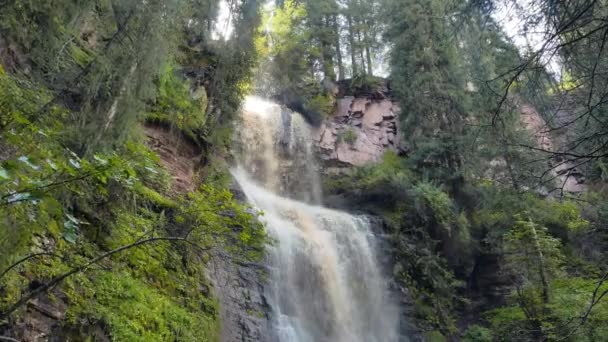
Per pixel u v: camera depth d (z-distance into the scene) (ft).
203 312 31.53
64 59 27.09
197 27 52.06
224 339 32.35
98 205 26.61
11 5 22.81
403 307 58.03
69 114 24.09
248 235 22.43
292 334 41.22
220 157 54.34
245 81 53.52
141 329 24.39
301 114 87.66
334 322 48.88
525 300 51.34
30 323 19.08
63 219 12.00
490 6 18.04
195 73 50.80
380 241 61.98
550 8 16.05
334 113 90.79
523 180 23.25
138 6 26.73
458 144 67.21
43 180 11.09
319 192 75.46
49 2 24.00
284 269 45.88
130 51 26.40
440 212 64.54
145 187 32.58
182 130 43.39
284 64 93.35
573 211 62.80
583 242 62.90
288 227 53.11
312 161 79.97
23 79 23.81
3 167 10.24
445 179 70.33
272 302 41.01
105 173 11.89
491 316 59.52
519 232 53.72
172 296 29.45
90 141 23.54
